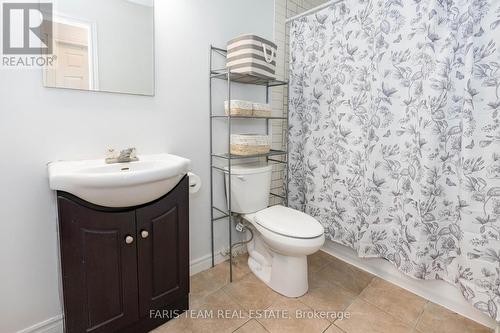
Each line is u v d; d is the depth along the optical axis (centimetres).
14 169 108
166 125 151
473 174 124
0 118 103
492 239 121
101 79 125
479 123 121
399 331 130
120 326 115
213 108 172
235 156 165
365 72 159
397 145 148
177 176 120
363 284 168
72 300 101
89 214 101
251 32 187
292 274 153
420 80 135
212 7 164
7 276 111
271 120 210
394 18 142
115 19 127
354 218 175
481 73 118
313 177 195
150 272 121
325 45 177
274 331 129
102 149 129
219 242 189
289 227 146
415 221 142
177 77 152
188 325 132
